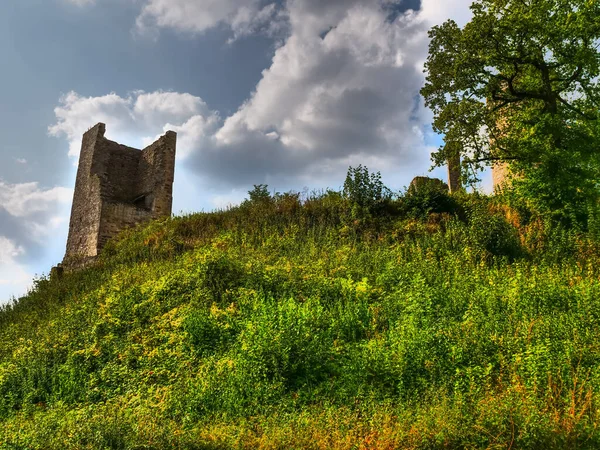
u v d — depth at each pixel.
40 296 17.00
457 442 5.05
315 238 15.33
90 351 9.43
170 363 8.30
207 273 11.44
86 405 7.73
